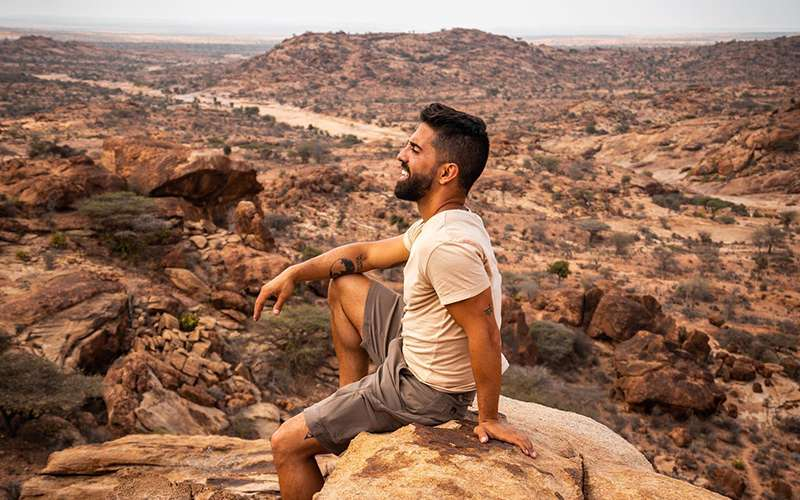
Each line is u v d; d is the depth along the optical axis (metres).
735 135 135.75
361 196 77.62
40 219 22.42
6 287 18.14
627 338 34.75
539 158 114.94
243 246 25.73
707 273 65.12
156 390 15.55
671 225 90.12
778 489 23.77
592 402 28.36
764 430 28.83
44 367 13.77
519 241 73.19
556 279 55.31
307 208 70.31
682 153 144.62
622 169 118.25
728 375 33.22
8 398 12.41
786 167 120.00
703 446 26.91
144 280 21.39
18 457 11.70
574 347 34.16
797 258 73.75
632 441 26.53
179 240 24.36
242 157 122.69
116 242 22.39
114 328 17.28
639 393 28.81
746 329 45.88
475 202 89.50
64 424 13.05
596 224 79.19
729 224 91.81
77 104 177.88
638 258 70.00
